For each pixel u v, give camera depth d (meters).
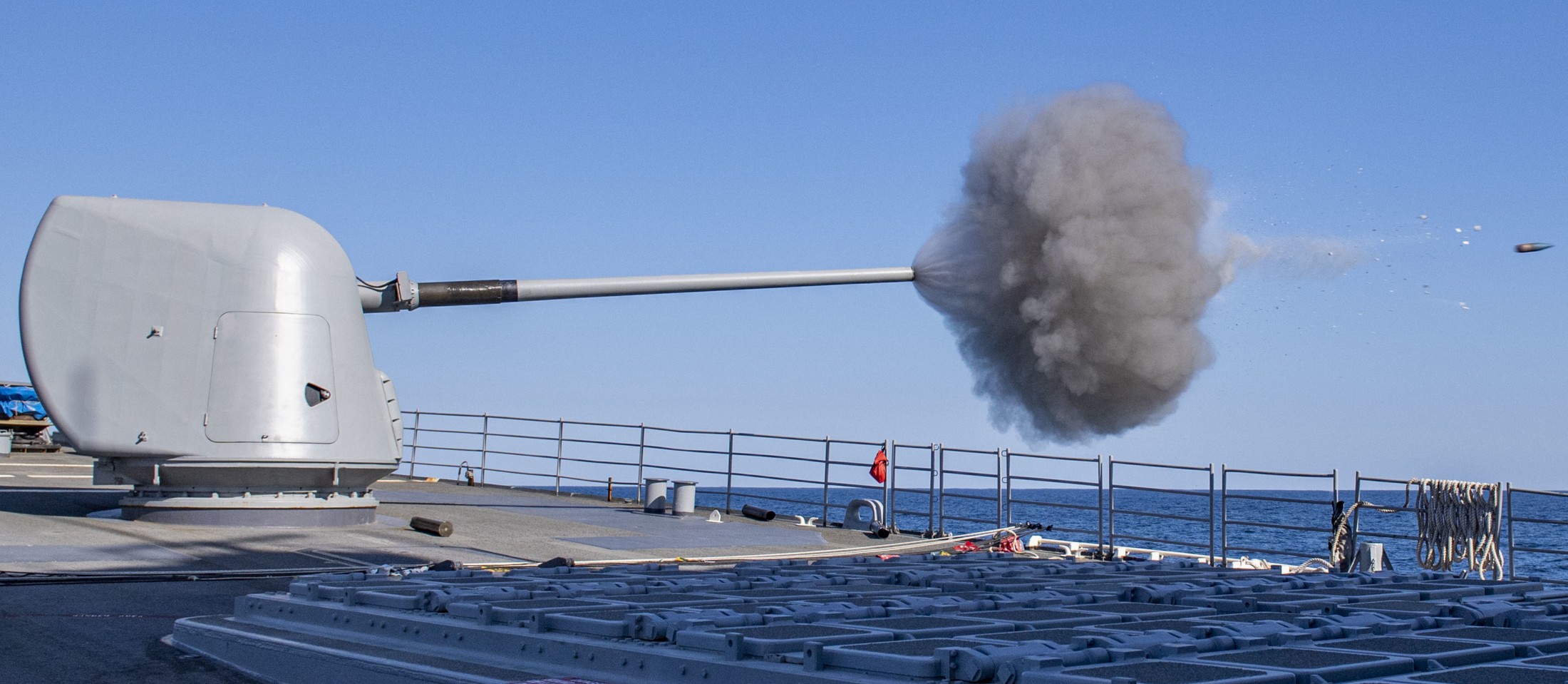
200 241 12.69
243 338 12.59
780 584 6.08
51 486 16.77
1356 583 6.71
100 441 12.18
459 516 15.21
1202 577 6.88
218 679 5.25
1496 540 11.90
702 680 3.71
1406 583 6.67
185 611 8.09
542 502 18.84
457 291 13.65
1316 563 13.09
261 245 12.83
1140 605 5.22
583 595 5.29
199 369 12.46
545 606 4.73
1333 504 12.88
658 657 3.85
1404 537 12.52
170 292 12.53
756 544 14.06
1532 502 85.62
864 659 3.51
